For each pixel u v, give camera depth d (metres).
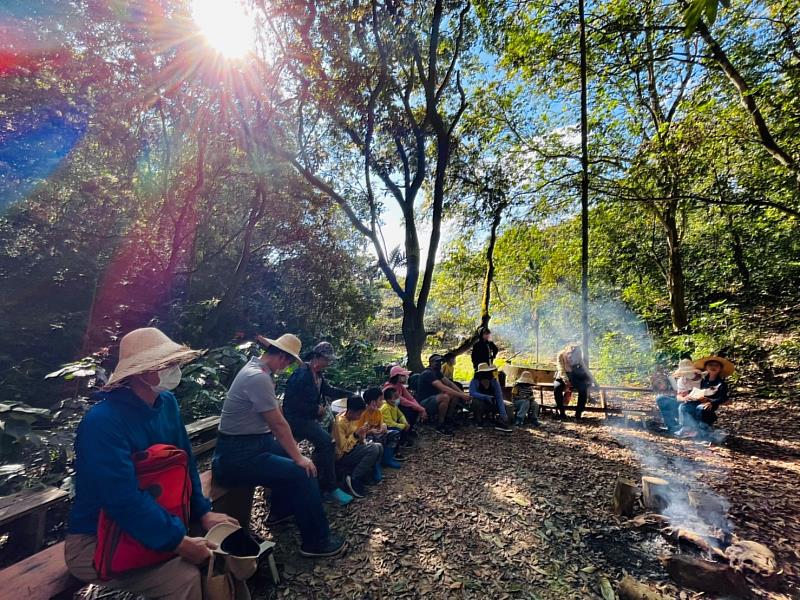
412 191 7.73
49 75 6.63
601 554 2.61
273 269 13.84
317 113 8.00
